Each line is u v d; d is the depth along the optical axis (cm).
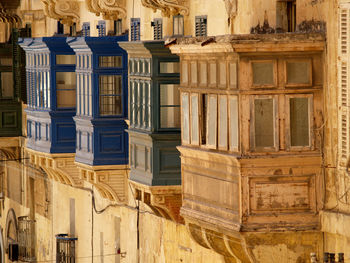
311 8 4706
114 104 6488
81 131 6625
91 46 6431
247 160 4606
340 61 4528
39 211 8456
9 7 8506
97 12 6656
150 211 6309
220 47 4659
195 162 4994
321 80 4634
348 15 4478
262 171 4634
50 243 8175
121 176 6562
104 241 7088
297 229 4647
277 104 4619
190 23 5825
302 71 4628
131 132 5900
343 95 4528
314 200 4653
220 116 4762
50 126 7244
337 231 4562
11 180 9169
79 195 7512
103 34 7006
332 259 4428
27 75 7669
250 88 4609
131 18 6575
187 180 5078
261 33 5062
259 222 4641
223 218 4784
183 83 5069
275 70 4612
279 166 4631
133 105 5909
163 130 5691
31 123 7569
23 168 8694
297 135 4638
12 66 8519
